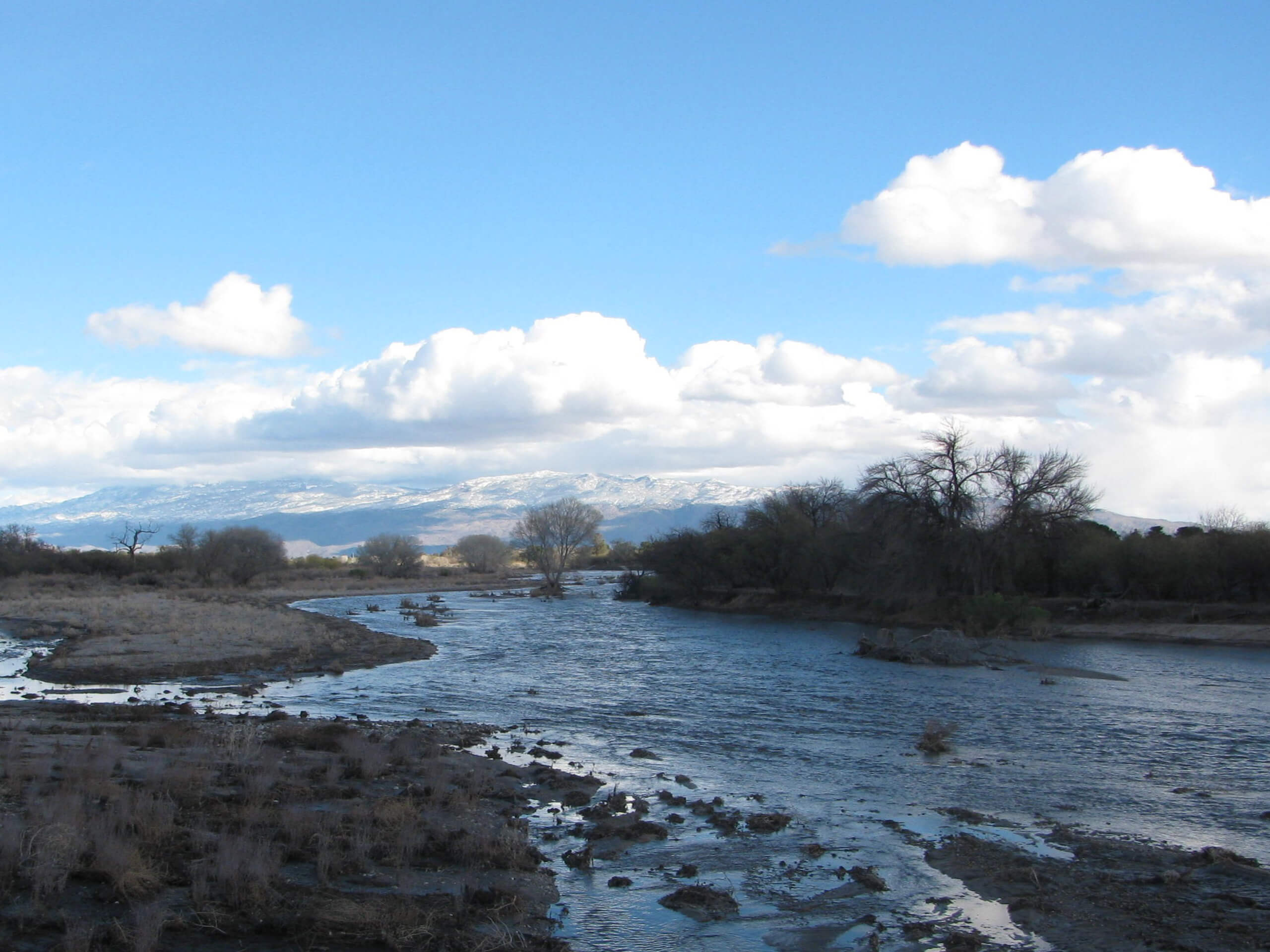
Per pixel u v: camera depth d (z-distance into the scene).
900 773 22.11
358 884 13.37
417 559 163.62
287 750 22.41
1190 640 54.06
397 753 22.06
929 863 15.40
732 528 94.81
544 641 57.44
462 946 11.59
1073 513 67.44
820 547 80.12
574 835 16.83
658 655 49.12
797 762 23.33
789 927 12.81
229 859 13.16
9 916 11.47
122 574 122.25
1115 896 13.66
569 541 120.00
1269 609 56.53
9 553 118.94
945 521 68.56
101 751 19.73
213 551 119.88
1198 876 14.53
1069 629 59.22
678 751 24.67
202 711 30.31
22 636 55.75
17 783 16.58
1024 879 14.39
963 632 58.88
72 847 13.21
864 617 71.56
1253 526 67.75
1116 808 18.89
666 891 14.09
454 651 51.69
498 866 14.63
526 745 25.23
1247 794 20.06
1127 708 31.83
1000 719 29.61
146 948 10.73
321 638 52.75
